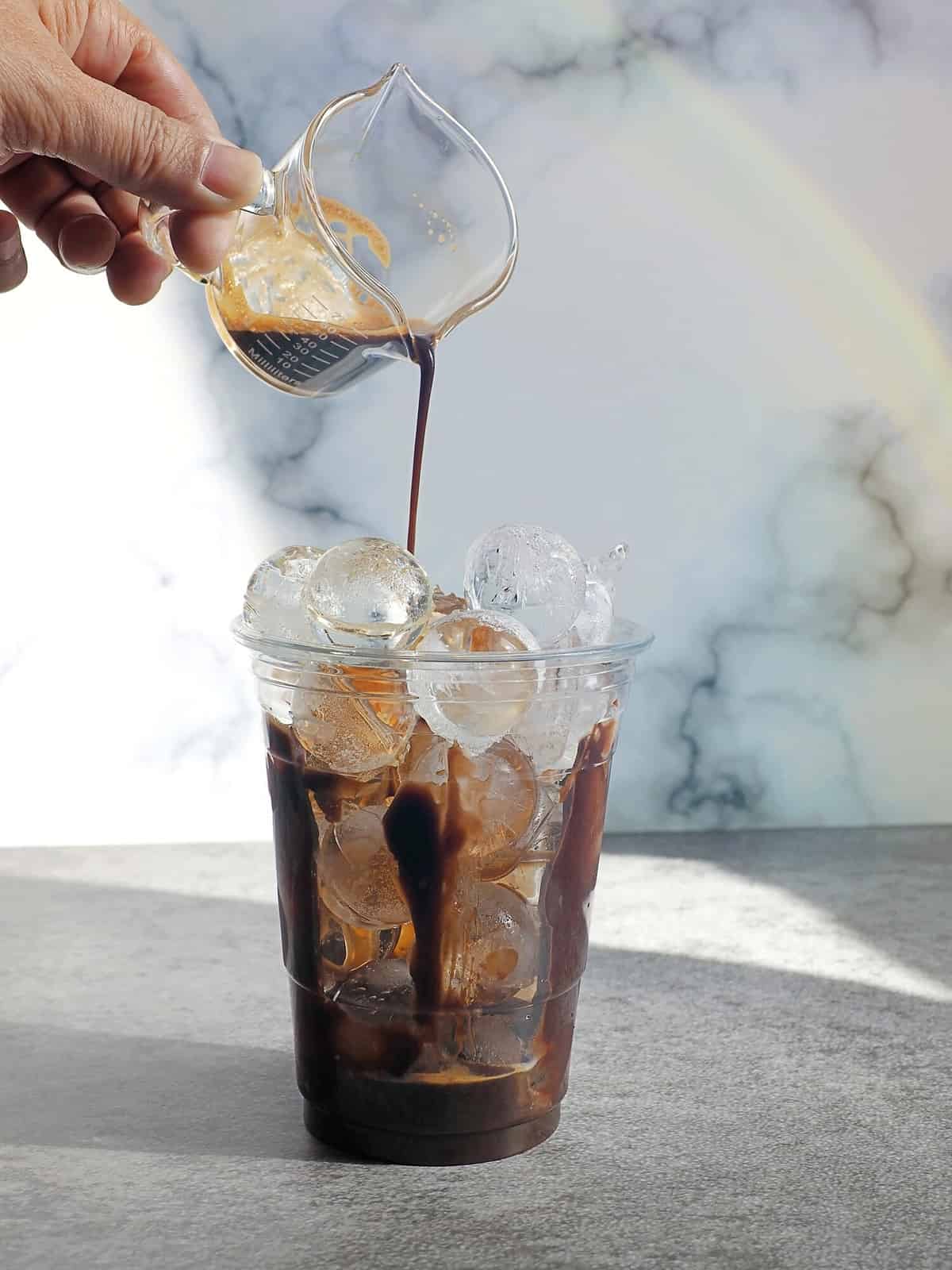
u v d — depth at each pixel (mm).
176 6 713
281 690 462
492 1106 466
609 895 685
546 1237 435
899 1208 448
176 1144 478
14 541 735
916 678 779
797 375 757
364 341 495
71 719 748
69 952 618
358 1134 470
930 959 614
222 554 747
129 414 734
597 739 467
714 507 761
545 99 731
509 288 739
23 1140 479
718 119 741
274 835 482
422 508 748
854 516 767
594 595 497
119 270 597
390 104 503
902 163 751
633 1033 550
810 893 687
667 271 746
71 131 468
